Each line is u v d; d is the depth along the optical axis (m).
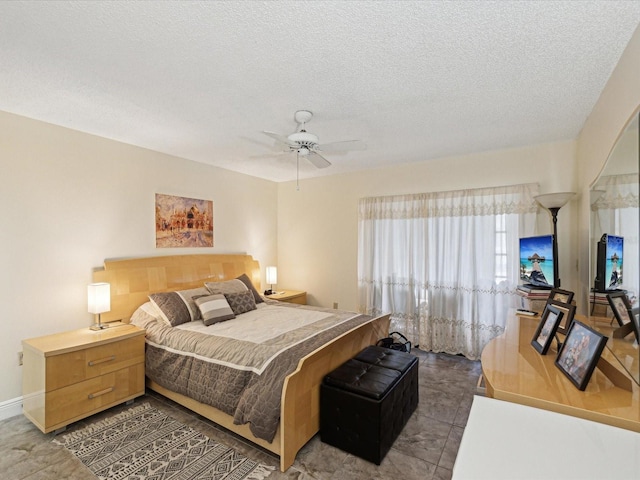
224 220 4.61
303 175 5.07
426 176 4.25
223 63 1.94
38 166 2.84
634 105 1.60
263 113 2.69
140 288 3.45
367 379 2.30
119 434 2.40
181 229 4.02
